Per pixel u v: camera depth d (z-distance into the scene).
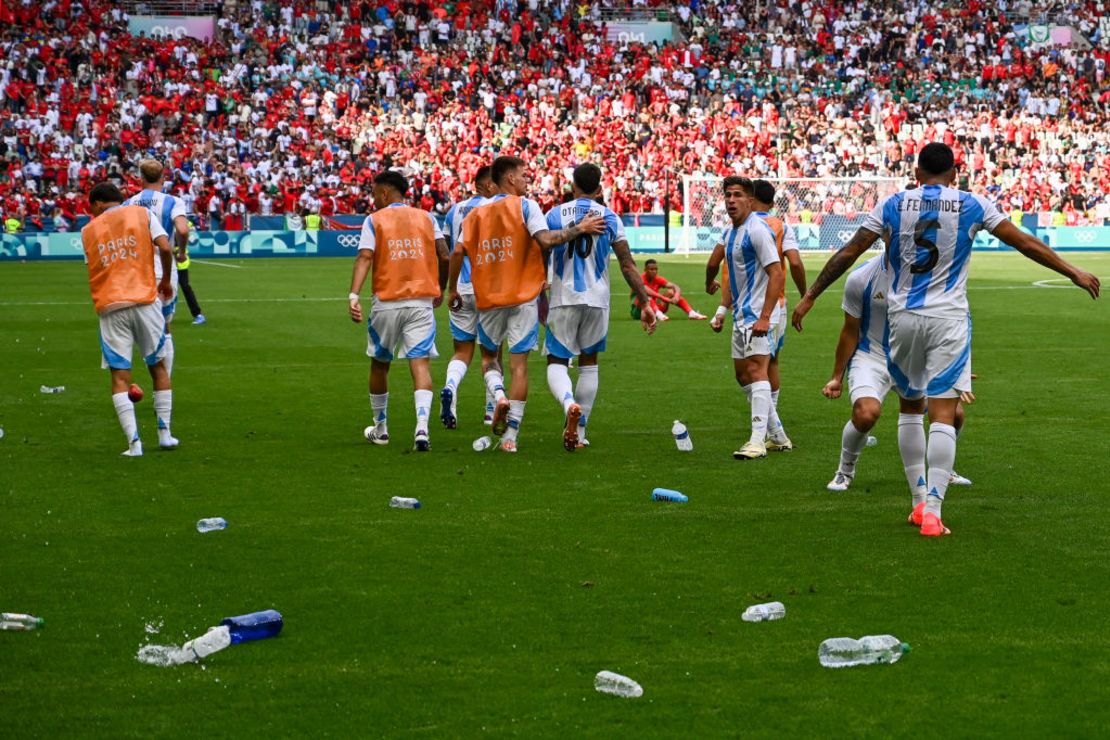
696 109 52.94
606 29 57.47
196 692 5.29
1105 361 16.59
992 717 5.00
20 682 5.40
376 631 6.03
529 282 10.58
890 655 5.60
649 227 47.59
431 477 9.62
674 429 10.75
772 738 4.82
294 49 52.75
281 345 18.84
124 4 52.78
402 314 10.81
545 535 7.82
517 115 51.81
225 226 45.28
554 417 12.51
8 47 48.78
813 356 17.25
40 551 7.45
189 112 49.56
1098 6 60.97
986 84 56.44
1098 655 5.65
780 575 6.93
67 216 44.00
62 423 12.14
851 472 9.11
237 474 9.75
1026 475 9.59
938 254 7.82
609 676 5.25
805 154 51.62
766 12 58.59
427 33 54.88
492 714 5.05
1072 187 51.16
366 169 48.41
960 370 7.83
